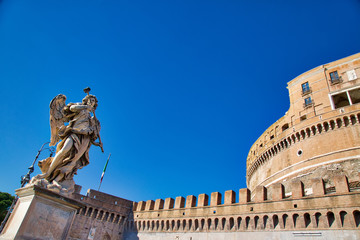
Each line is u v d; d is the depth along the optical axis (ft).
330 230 88.38
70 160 29.63
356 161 131.44
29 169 53.57
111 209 164.86
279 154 180.04
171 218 143.33
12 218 25.09
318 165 146.61
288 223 99.81
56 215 26.07
